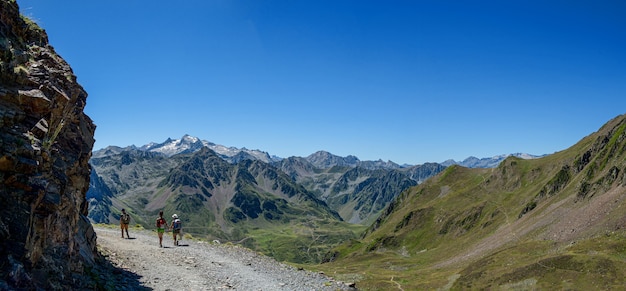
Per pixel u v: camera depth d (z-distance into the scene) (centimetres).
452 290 14975
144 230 5112
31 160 1405
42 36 2228
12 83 1631
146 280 2312
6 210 1274
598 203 18438
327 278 3525
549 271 13062
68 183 2052
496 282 14025
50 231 1645
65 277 1609
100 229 4547
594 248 13662
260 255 4153
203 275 2656
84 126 2523
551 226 19850
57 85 1927
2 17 1828
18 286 1177
